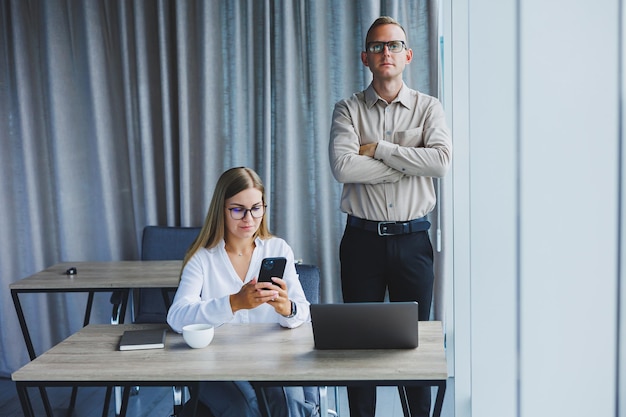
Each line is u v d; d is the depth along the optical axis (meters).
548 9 0.80
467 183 2.71
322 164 3.84
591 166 0.76
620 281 0.75
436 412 1.89
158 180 4.12
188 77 3.96
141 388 3.76
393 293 2.90
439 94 3.66
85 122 4.11
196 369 1.93
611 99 0.74
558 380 0.80
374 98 2.89
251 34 3.88
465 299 2.67
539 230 0.82
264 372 1.89
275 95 3.89
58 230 4.20
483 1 1.24
